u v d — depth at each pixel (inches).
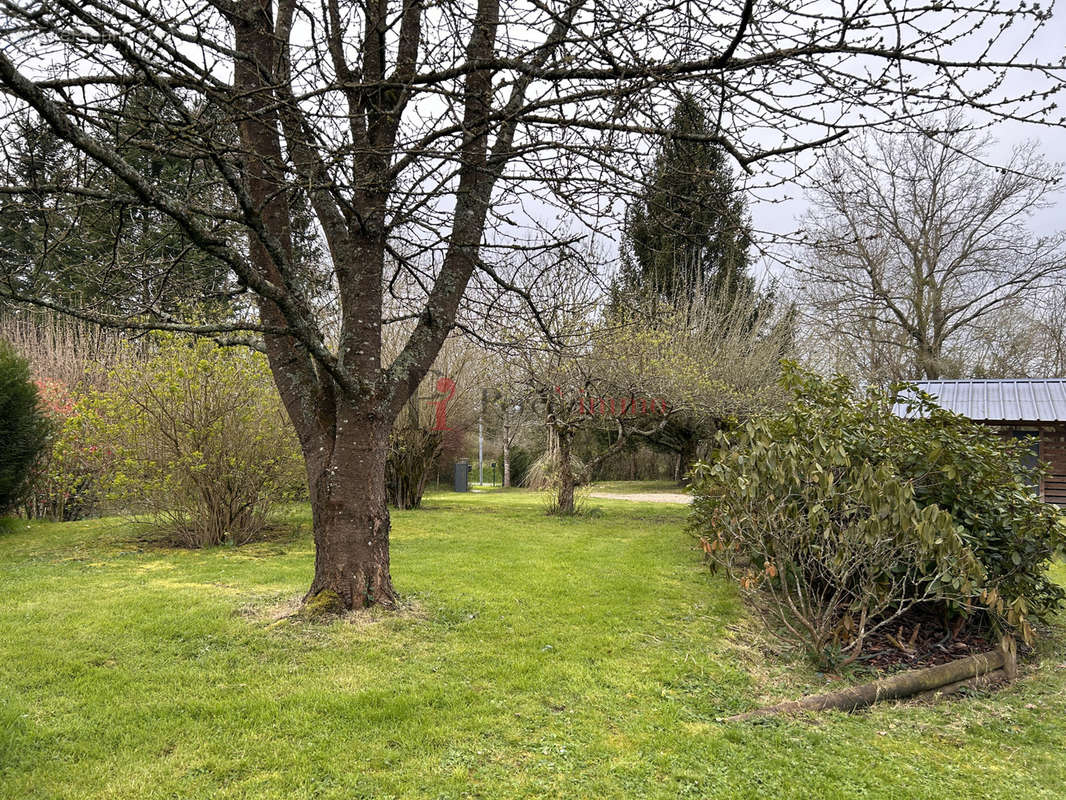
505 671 166.2
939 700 171.8
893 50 128.7
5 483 371.6
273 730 132.2
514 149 165.5
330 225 205.5
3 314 606.2
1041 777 129.8
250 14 191.5
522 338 243.8
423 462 566.3
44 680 152.6
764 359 645.3
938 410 241.4
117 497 342.3
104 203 166.2
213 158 134.3
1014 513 217.3
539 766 123.5
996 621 201.6
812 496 198.4
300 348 209.8
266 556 311.0
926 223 840.3
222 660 165.6
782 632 219.5
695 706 155.7
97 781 113.5
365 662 166.6
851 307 853.8
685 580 279.1
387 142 192.5
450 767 121.9
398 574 263.6
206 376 331.0
